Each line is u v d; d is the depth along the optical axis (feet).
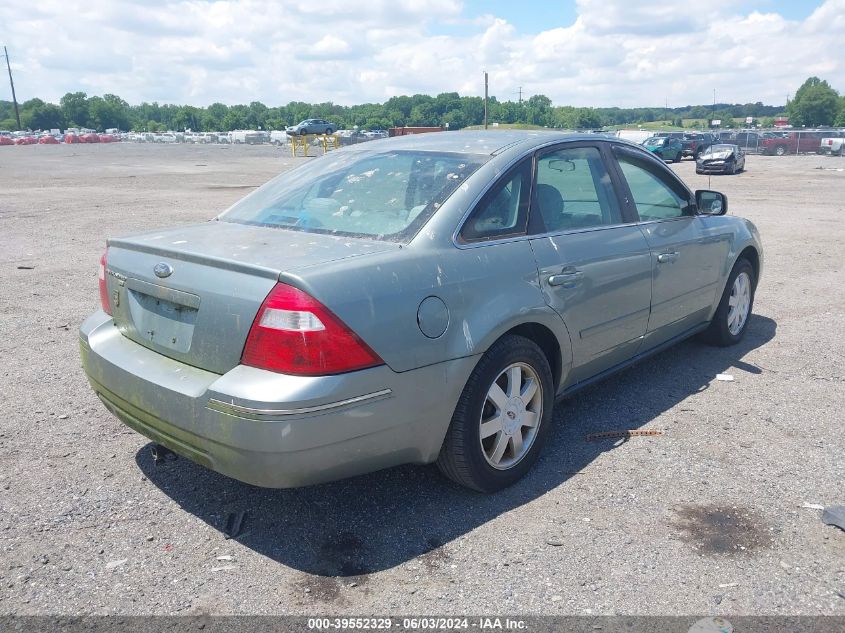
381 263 10.20
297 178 14.02
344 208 12.18
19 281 27.48
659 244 15.26
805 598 9.33
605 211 14.37
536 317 12.00
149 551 10.38
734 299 19.45
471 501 11.80
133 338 11.41
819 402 15.88
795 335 20.95
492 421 11.67
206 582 9.70
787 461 13.09
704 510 11.43
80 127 588.09
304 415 9.24
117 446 13.69
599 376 14.56
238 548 10.48
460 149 13.08
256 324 9.50
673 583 9.62
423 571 9.94
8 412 15.15
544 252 12.43
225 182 81.15
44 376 17.34
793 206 56.54
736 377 17.48
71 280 27.73
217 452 9.73
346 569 9.99
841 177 93.56
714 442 13.91
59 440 13.88
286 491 12.10
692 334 17.93
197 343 10.16
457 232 11.31
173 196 62.49
